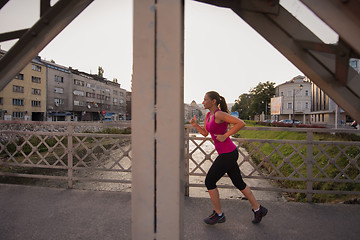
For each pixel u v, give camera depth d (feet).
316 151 26.89
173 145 2.87
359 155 8.68
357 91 3.56
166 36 2.81
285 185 21.93
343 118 111.86
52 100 131.75
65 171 29.66
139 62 2.90
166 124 2.87
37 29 5.02
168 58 2.82
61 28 5.08
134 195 3.03
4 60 5.08
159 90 2.86
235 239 6.12
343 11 2.60
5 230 6.49
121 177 25.73
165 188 2.92
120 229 6.61
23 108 109.29
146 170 2.97
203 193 18.33
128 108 250.16
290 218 7.38
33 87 115.96
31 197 9.04
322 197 15.83
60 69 138.62
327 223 7.04
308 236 6.29
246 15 3.93
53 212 7.71
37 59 120.26
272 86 177.58
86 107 164.76
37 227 6.68
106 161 36.55
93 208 8.05
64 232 6.42
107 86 195.31
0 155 36.73
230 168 6.76
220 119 6.57
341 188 17.01
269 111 184.65
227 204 8.53
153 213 2.99
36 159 36.17
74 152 10.32
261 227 6.79
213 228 6.72
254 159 35.01
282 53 3.85
